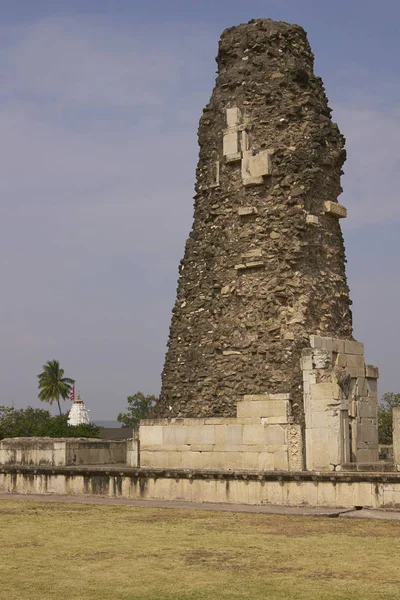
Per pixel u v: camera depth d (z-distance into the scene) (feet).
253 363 79.30
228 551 50.26
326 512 65.05
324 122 84.74
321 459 74.23
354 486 67.41
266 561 47.26
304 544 52.21
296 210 81.15
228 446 78.02
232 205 84.43
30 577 43.70
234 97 86.07
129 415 335.88
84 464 88.79
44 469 84.28
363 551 49.75
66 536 56.39
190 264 86.22
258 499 71.77
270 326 79.61
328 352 75.66
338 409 74.18
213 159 86.63
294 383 76.59
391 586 41.22
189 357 83.46
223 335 81.97
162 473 76.64
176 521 62.75
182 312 85.56
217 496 73.82
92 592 40.34
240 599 38.86
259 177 82.64
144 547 51.88
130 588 41.09
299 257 80.28
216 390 80.69
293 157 82.43
